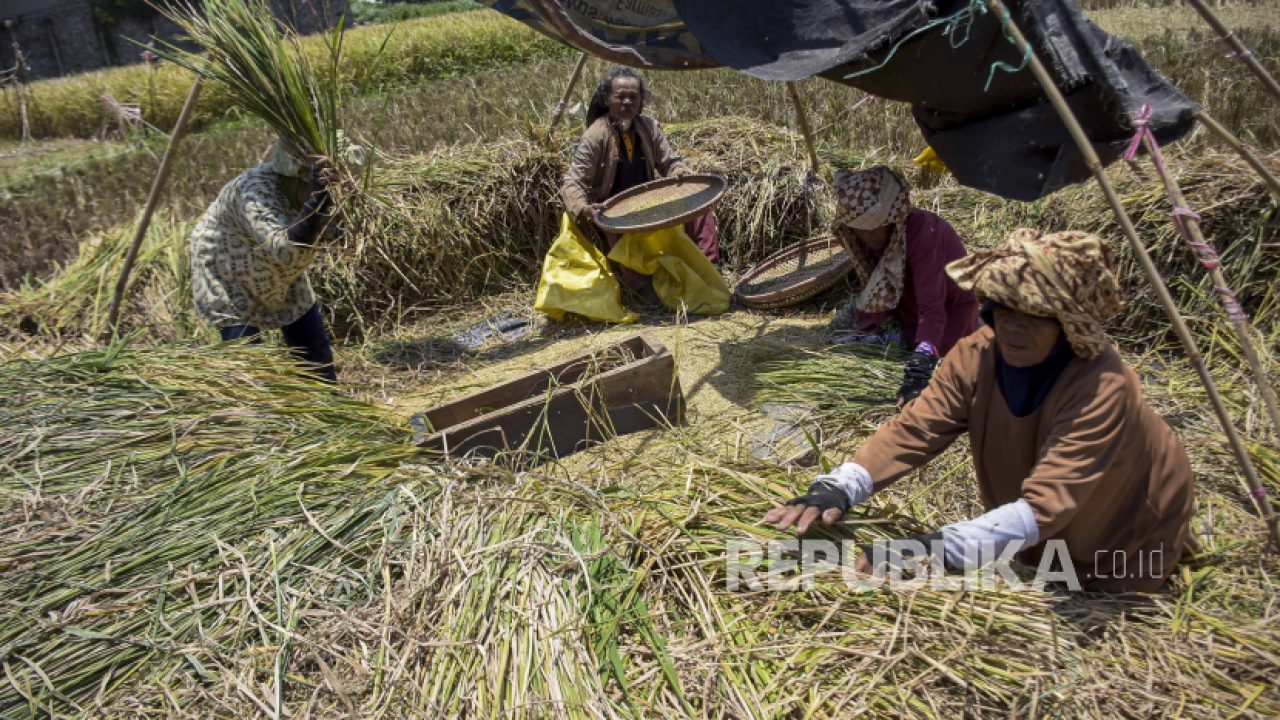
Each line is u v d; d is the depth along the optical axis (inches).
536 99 408.2
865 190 139.9
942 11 109.6
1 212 316.8
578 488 110.7
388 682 84.1
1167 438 87.7
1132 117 97.3
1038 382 83.7
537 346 201.3
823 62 112.7
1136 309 168.9
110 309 171.8
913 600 88.1
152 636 90.4
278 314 164.2
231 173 366.3
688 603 92.1
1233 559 97.9
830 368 161.0
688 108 337.4
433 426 150.0
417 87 605.0
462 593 93.3
